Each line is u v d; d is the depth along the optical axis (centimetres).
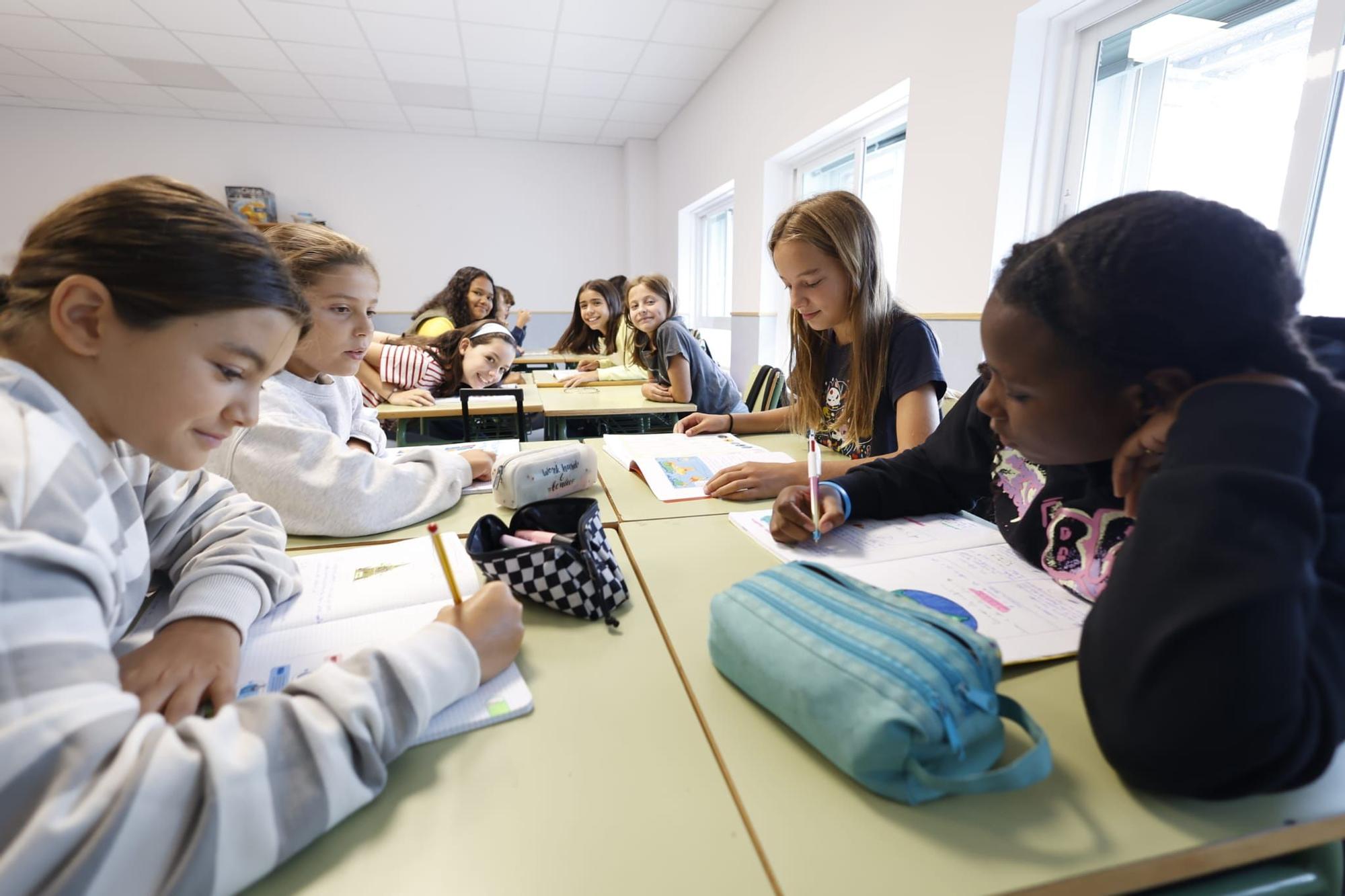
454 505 99
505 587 56
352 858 35
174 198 43
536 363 433
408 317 609
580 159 622
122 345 42
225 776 32
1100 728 40
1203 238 39
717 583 70
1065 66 196
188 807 32
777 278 398
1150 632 36
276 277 47
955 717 39
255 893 33
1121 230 40
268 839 33
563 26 369
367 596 65
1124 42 184
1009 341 46
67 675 32
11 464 35
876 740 38
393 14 352
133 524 55
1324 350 46
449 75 440
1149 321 39
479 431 263
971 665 41
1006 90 200
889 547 77
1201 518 36
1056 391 45
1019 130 203
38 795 29
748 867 35
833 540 80
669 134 555
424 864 35
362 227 584
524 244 624
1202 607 34
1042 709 47
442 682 45
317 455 88
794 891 33
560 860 35
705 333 560
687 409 234
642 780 41
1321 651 35
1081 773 41
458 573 68
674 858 36
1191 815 38
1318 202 139
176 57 407
